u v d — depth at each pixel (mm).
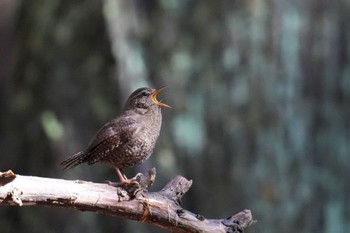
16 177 6855
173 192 7535
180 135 13641
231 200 13500
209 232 7504
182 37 13906
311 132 13695
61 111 14312
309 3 13711
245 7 13547
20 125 14656
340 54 13820
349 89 13789
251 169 13523
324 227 13672
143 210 7355
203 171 13625
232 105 13586
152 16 14156
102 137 8570
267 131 13547
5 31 22688
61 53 14477
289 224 13500
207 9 13719
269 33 13586
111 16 14109
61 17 14648
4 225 14305
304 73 13719
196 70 13758
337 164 13742
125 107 9016
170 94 13773
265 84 13570
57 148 14203
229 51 13609
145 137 8695
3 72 21281
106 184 7305
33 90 14656
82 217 13922
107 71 14133
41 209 14164
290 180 13562
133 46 14133
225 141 13586
